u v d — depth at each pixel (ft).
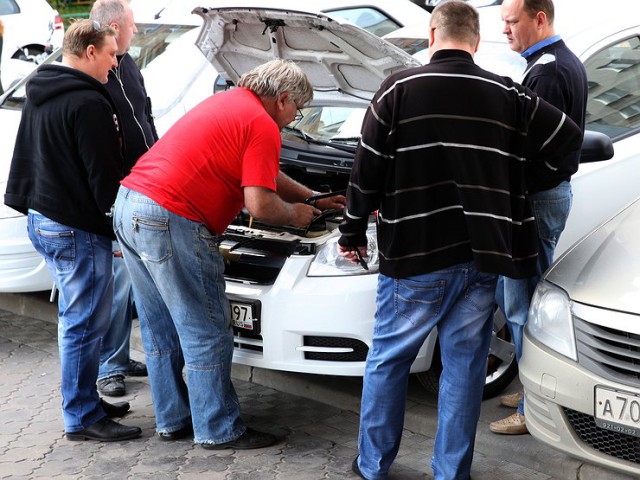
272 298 15.58
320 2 30.91
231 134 14.48
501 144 12.74
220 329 15.26
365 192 13.04
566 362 12.84
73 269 15.67
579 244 14.60
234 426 15.61
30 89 15.31
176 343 15.94
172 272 14.69
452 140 12.60
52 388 18.71
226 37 17.30
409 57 15.05
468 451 13.89
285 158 17.44
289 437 16.22
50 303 23.21
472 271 13.17
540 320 13.57
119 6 17.53
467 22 12.80
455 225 12.94
